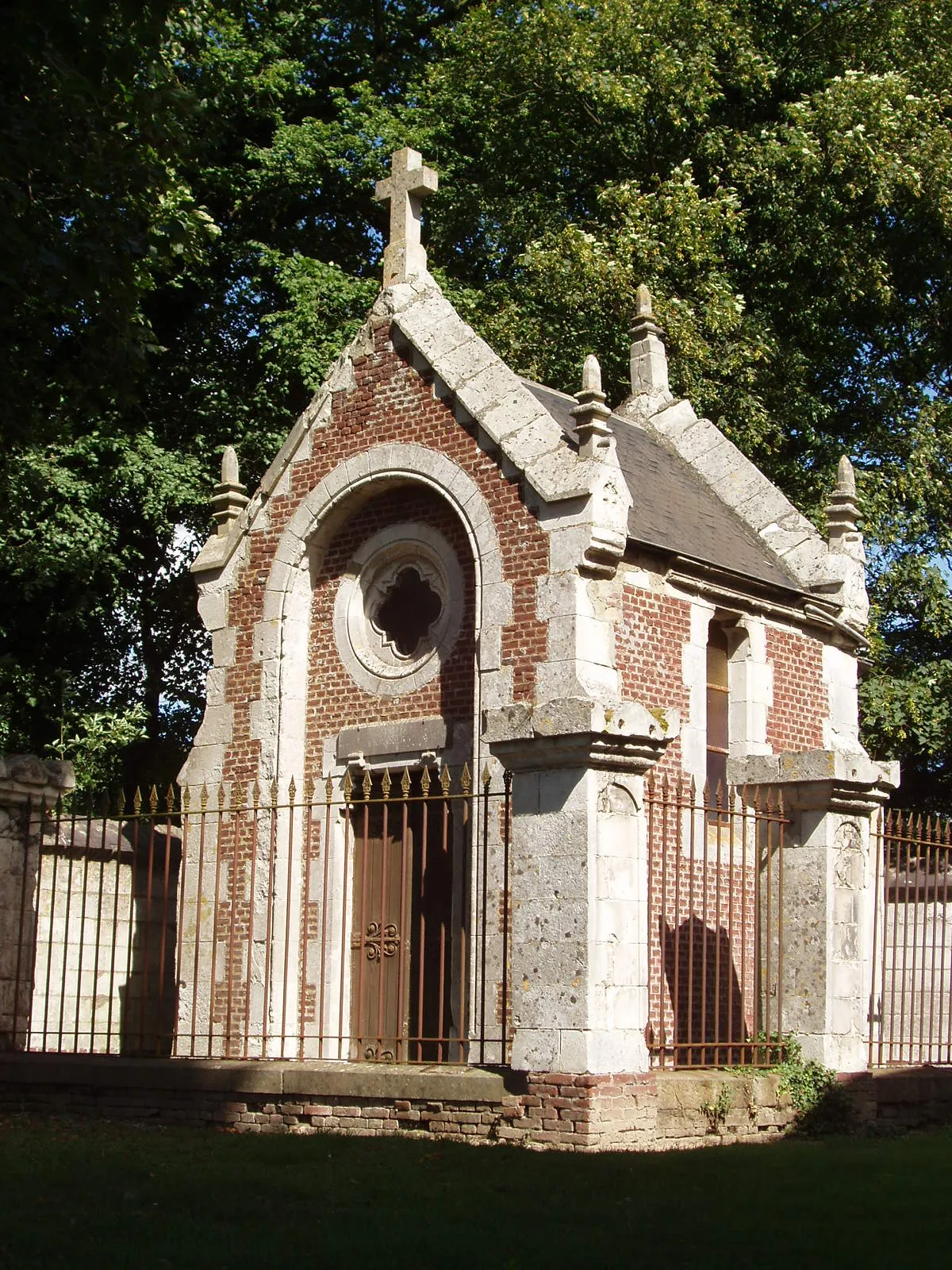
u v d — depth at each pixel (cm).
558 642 1552
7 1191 938
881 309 2939
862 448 2856
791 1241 807
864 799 1448
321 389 1819
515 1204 902
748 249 2873
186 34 1781
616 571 1602
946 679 2755
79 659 2795
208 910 1778
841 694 1959
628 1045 1188
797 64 3023
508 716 1221
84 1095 1426
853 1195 956
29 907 1562
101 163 1423
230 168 2841
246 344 2838
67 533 2433
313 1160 1088
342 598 1794
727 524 1973
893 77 2720
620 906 1198
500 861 1552
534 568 1584
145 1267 729
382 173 2738
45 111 1334
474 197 2856
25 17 1195
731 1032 1359
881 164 2697
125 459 2484
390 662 1753
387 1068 1273
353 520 1803
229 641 1841
